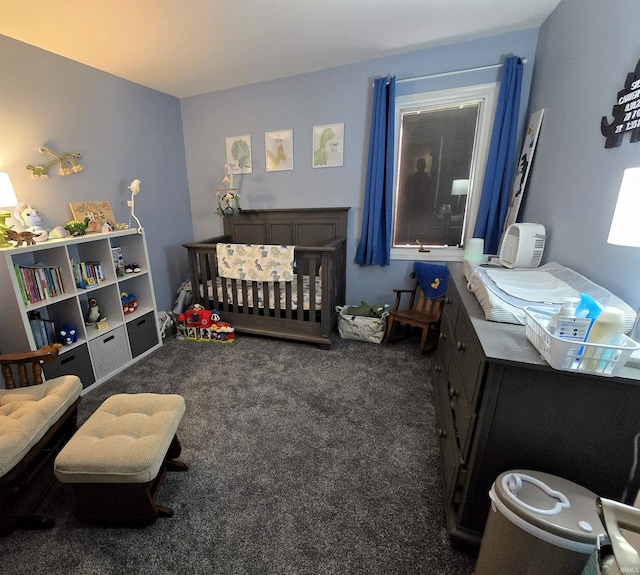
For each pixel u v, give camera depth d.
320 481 1.46
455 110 2.58
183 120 3.38
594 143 1.46
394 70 2.56
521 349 0.93
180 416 1.43
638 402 0.85
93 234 2.29
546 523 0.80
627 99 1.24
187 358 2.60
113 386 2.22
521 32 2.23
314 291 2.65
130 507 1.22
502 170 2.40
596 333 0.80
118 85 2.69
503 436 0.98
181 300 3.22
